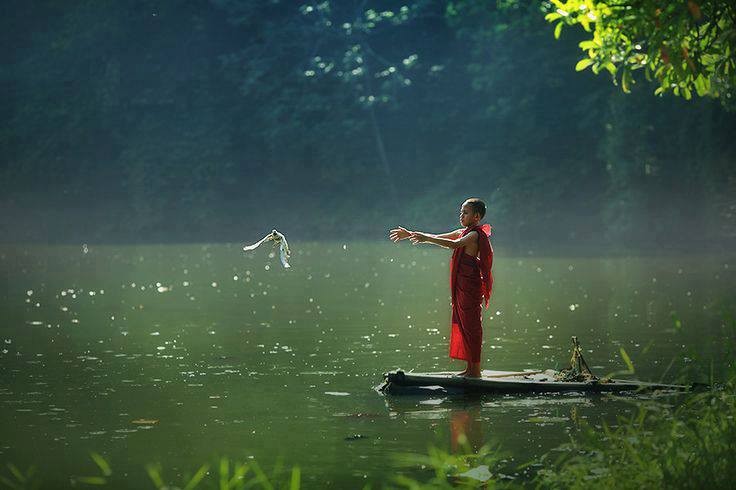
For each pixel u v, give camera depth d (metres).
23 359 18.83
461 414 14.18
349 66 70.31
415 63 70.62
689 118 52.19
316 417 14.06
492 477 11.08
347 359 18.88
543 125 64.06
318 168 73.62
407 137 72.81
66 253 53.53
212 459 11.91
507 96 65.06
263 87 72.12
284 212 73.44
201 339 21.39
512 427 13.37
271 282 34.84
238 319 24.69
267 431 13.27
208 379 16.89
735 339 20.02
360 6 71.69
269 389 16.03
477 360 16.08
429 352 19.66
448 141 72.19
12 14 81.19
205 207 73.50
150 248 58.38
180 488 10.80
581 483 10.15
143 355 19.33
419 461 11.64
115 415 14.17
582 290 30.42
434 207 67.25
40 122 77.75
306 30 71.75
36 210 77.75
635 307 25.81
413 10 70.31
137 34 76.25
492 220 63.22
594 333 21.50
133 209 75.94
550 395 15.41
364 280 35.56
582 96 63.31
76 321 24.28
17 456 12.03
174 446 12.49
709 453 10.09
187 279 36.22
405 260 46.19
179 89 75.88
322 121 73.62
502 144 67.06
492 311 25.62
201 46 75.94
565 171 63.16
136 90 76.88
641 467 10.15
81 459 11.91
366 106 68.81
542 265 40.78
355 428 13.42
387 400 15.21
